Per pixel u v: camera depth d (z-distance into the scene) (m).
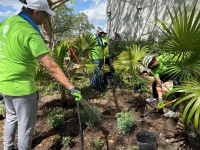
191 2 9.52
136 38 12.12
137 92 5.22
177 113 3.70
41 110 4.38
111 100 4.81
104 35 5.49
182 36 2.38
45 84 4.32
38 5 2.29
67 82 2.45
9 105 2.63
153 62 3.52
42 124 3.86
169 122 3.65
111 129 3.61
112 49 9.88
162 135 3.40
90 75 5.50
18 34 2.24
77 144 3.29
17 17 2.34
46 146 3.28
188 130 3.25
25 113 2.52
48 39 5.50
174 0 10.46
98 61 5.32
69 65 4.14
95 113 3.70
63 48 3.71
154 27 11.89
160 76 3.63
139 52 4.00
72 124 3.77
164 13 11.13
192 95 2.11
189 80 2.47
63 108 4.39
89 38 4.30
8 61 2.35
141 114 4.04
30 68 2.43
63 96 4.45
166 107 4.11
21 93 2.42
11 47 2.29
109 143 3.30
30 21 2.31
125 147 3.22
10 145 2.82
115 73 5.66
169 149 3.14
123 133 3.44
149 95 5.01
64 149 3.21
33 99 2.54
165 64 3.27
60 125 3.67
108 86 5.63
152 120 3.80
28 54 2.32
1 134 3.60
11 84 2.39
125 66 3.88
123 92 5.24
